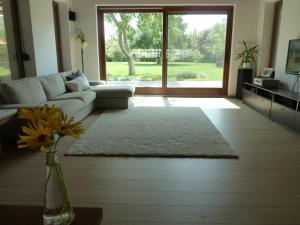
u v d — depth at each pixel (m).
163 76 6.75
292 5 4.62
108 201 2.03
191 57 6.64
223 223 1.78
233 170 2.54
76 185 2.26
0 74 3.98
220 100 6.08
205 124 4.02
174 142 3.24
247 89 5.65
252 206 1.97
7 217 1.17
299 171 2.53
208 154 2.87
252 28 6.24
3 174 2.47
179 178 2.39
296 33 4.50
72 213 1.12
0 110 2.84
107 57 6.73
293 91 4.41
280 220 1.81
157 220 1.81
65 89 4.74
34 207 1.24
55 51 5.22
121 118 4.39
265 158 2.82
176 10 6.32
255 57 6.35
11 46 4.19
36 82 3.88
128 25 6.50
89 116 4.62
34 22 4.41
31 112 1.02
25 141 0.96
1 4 3.94
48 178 1.03
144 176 2.42
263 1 5.85
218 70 6.68
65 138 3.41
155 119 4.32
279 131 3.77
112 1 6.18
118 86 5.43
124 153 2.90
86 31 6.39
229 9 6.28
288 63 4.54
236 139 3.42
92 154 2.88
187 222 1.79
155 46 6.62
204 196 2.10
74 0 6.23
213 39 6.51
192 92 6.80
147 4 6.19
